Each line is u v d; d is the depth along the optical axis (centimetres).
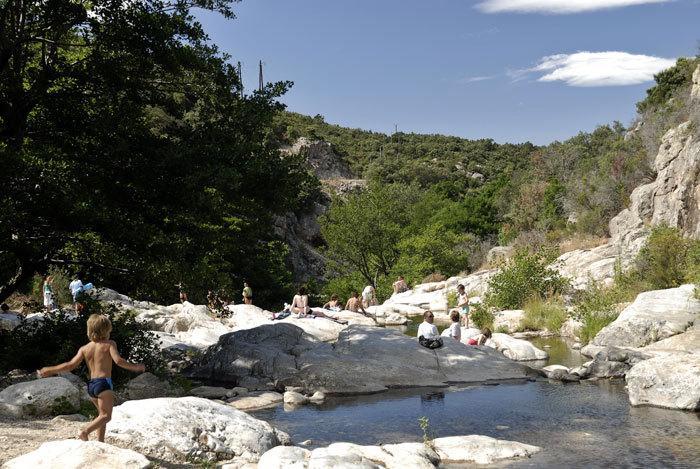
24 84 1538
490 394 1382
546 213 4931
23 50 1494
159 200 1473
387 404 1310
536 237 4366
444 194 7862
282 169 1541
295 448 860
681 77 5069
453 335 1830
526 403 1284
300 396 1340
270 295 4134
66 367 743
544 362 1753
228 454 870
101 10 1477
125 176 1462
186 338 2219
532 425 1110
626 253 2914
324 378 1471
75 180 1404
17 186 1350
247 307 2794
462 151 13212
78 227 1429
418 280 4550
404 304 3575
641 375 1258
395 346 1639
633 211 3369
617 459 904
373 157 12188
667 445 967
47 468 676
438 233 4797
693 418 1126
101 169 1462
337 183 9331
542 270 2723
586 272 2936
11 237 1373
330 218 4884
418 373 1521
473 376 1548
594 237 3838
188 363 1722
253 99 1590
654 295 2025
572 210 4497
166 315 2559
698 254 2250
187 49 1523
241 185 1492
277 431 994
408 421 1162
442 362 1590
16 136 1454
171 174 1443
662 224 2733
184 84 1620
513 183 6494
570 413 1191
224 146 1509
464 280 3797
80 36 1616
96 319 760
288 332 1811
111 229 1415
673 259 2352
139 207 1481
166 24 1502
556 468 870
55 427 911
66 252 1596
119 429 868
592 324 2028
